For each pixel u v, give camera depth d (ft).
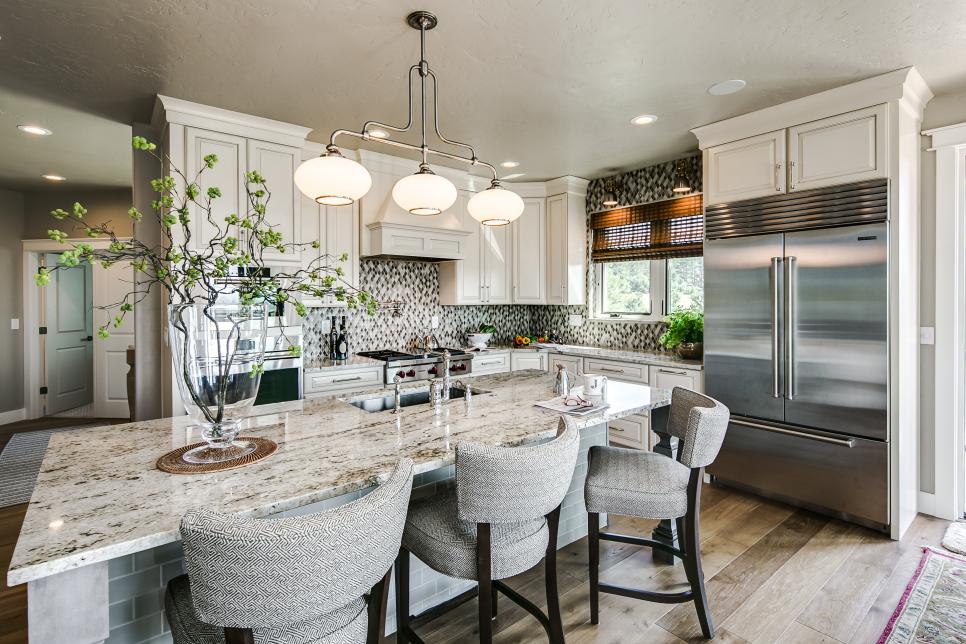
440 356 14.02
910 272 9.40
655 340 15.14
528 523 5.32
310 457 5.06
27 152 12.82
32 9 6.59
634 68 8.43
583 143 12.32
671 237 14.40
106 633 3.41
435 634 6.53
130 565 4.51
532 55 7.96
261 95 9.36
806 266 9.82
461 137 11.84
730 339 11.05
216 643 3.58
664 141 12.21
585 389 7.70
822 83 9.03
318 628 3.62
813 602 7.11
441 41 7.51
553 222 16.17
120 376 18.37
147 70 8.34
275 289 5.36
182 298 5.01
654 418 8.07
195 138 9.76
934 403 9.80
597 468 6.86
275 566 3.07
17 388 17.72
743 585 7.54
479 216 7.23
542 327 18.63
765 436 10.49
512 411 7.03
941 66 8.40
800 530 9.31
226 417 5.37
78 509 3.84
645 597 6.47
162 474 4.59
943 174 9.55
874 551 8.51
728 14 6.86
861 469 9.22
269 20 6.89
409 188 6.34
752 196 10.59
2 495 11.18
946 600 7.07
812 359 9.77
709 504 10.50
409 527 5.34
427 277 16.21
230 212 10.16
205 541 3.00
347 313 14.38
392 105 9.88
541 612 5.70
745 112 10.39
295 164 11.05
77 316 19.93
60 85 8.89
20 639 6.39
